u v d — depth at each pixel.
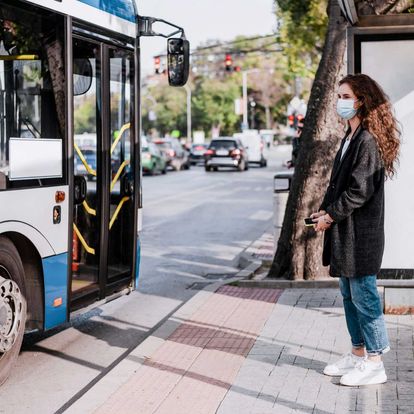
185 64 9.34
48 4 7.36
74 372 7.57
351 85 6.35
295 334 8.46
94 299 8.39
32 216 7.13
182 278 13.03
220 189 33.91
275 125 122.31
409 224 8.92
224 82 113.62
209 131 114.69
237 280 11.46
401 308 9.04
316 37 35.72
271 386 6.71
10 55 6.82
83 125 8.12
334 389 6.59
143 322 9.73
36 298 7.40
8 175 6.80
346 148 6.48
